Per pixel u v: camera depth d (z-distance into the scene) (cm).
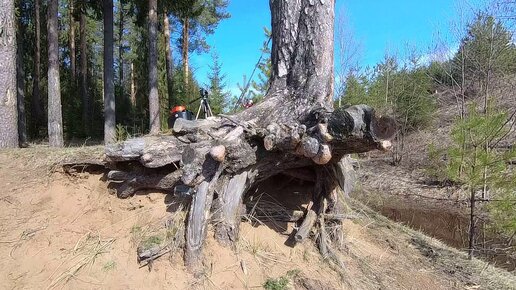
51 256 371
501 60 1249
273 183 465
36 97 1892
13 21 729
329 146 343
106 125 1237
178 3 1412
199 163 367
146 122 2028
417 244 550
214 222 378
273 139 368
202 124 403
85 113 1820
